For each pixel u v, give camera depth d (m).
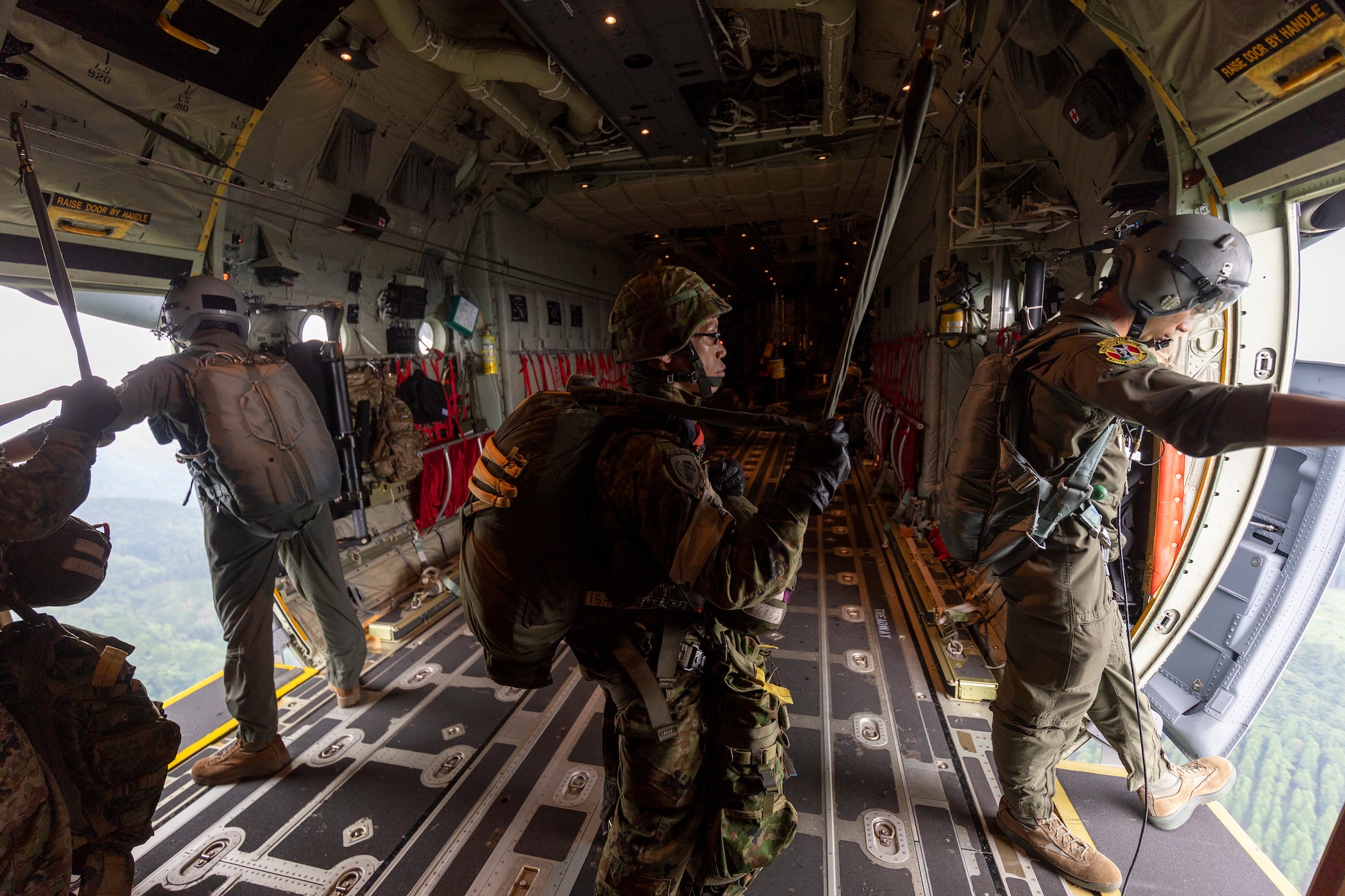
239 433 2.50
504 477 1.31
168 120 3.00
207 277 2.72
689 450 1.37
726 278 15.32
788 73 4.94
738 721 1.51
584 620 1.45
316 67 3.61
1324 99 1.70
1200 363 2.47
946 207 5.07
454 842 2.40
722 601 1.17
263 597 2.73
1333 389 3.41
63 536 1.64
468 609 1.41
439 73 4.34
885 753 2.86
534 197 6.80
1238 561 3.66
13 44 2.33
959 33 3.36
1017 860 2.29
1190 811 2.46
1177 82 2.15
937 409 5.27
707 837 1.52
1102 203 2.84
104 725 1.66
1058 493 1.89
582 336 9.15
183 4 2.63
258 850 2.39
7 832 1.34
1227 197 2.23
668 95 3.93
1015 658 2.13
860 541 5.82
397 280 5.21
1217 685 3.66
